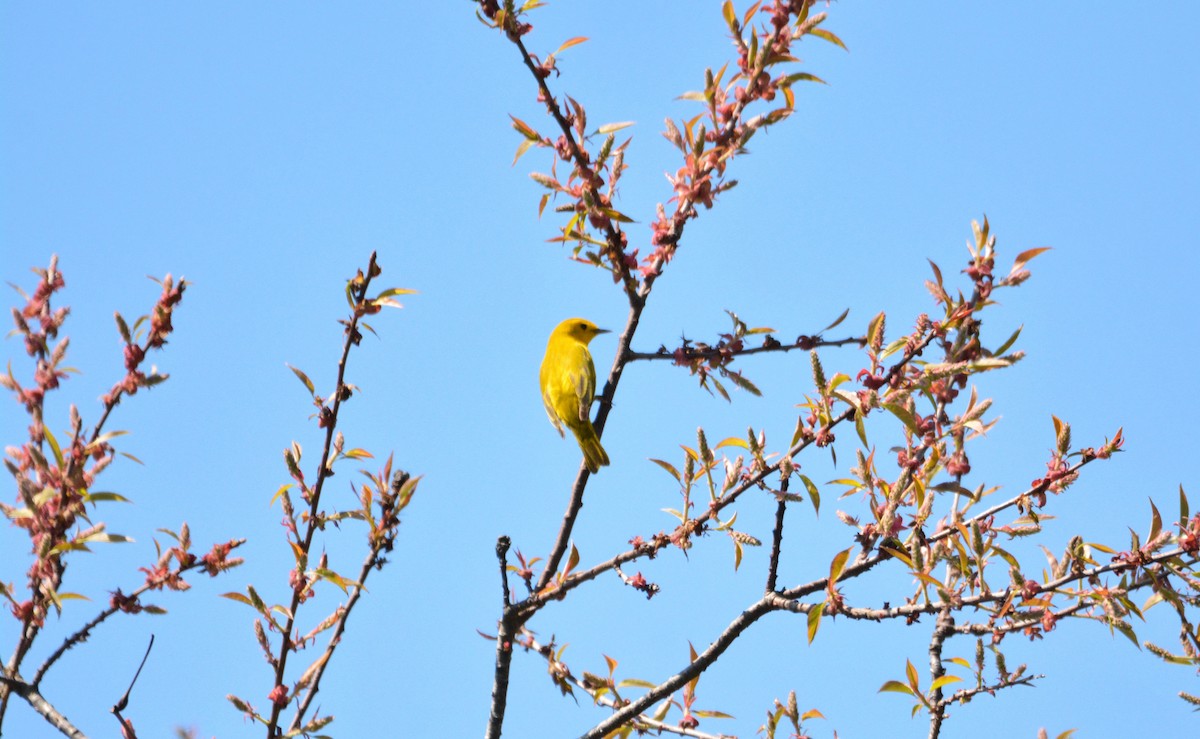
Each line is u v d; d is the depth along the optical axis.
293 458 10.36
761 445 10.55
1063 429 10.23
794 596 10.91
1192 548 9.87
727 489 10.59
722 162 11.22
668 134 11.50
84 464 9.49
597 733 11.63
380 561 10.54
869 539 10.36
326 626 10.34
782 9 11.28
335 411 10.41
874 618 10.33
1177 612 9.99
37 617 9.93
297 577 10.20
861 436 9.77
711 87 11.44
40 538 9.39
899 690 11.77
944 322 9.92
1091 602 10.05
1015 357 9.81
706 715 12.16
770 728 11.92
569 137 11.24
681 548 10.62
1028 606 10.35
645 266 11.62
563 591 11.27
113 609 9.75
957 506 10.71
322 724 9.97
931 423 10.11
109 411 9.57
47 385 9.62
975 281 9.99
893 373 9.97
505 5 10.93
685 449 10.88
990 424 10.05
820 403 10.15
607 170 11.58
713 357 11.26
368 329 10.44
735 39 11.48
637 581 11.04
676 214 11.52
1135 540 10.17
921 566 9.99
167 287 9.79
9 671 9.95
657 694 11.52
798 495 10.46
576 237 11.65
